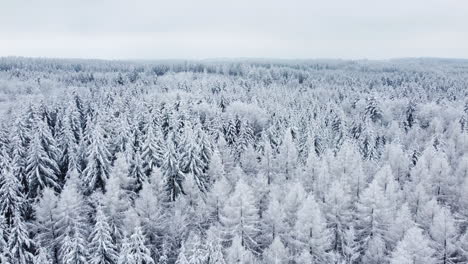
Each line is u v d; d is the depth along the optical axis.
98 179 48.16
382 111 107.69
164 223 41.06
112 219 39.88
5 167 42.50
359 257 38.50
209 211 42.78
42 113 74.81
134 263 27.92
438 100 136.88
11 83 161.38
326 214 40.88
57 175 52.28
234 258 31.14
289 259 34.31
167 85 155.62
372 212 39.41
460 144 75.56
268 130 74.94
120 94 124.88
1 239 31.58
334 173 53.09
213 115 90.31
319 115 95.38
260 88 160.75
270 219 38.94
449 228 35.81
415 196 45.84
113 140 58.84
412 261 29.52
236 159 66.12
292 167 59.22
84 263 29.91
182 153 52.78
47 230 39.53
